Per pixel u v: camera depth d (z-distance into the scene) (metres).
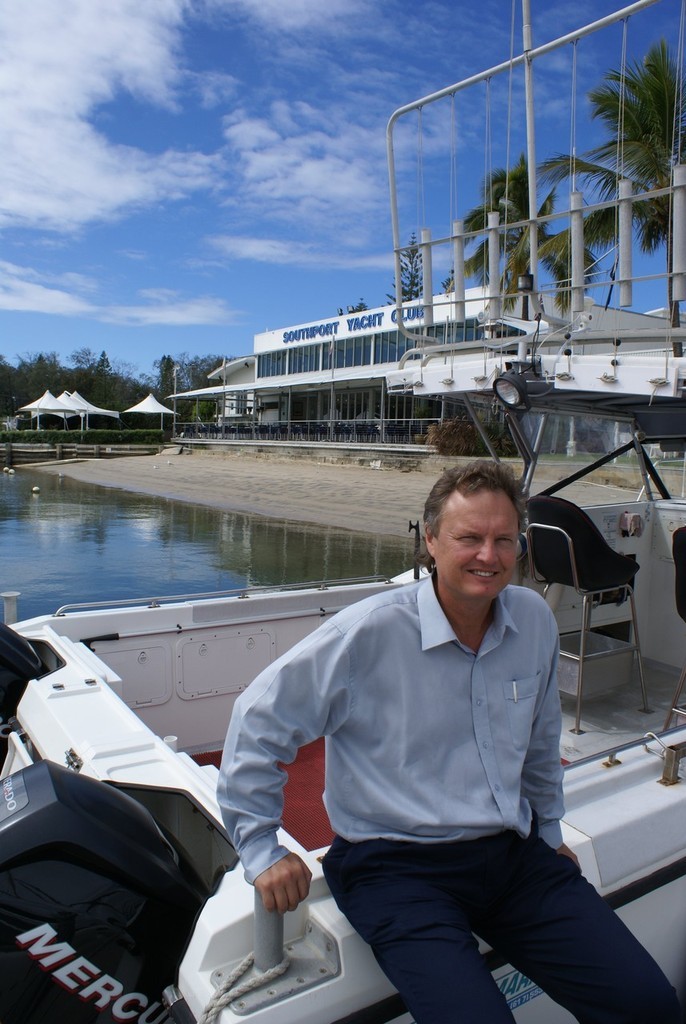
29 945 1.47
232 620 3.49
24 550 16.78
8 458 48.50
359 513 22.75
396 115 3.33
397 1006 1.44
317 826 2.70
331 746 1.53
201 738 3.47
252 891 1.55
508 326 3.29
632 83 8.35
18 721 2.54
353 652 1.43
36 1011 1.50
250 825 1.39
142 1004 1.56
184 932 1.60
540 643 1.57
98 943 1.51
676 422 3.60
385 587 4.03
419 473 31.02
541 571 3.29
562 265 4.42
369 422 37.44
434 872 1.44
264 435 44.34
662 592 4.03
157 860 1.59
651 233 4.90
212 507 25.16
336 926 1.47
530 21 2.95
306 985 1.39
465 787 1.47
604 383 2.83
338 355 41.38
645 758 2.09
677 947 1.98
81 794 1.57
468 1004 1.24
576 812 1.88
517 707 1.52
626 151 7.87
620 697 3.60
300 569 14.61
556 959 1.42
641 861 1.83
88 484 34.50
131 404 81.81
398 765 1.45
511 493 1.47
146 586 13.12
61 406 55.97
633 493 4.01
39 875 1.47
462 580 1.43
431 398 3.60
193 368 87.31
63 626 3.15
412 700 1.44
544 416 3.51
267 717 1.41
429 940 1.33
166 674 3.34
